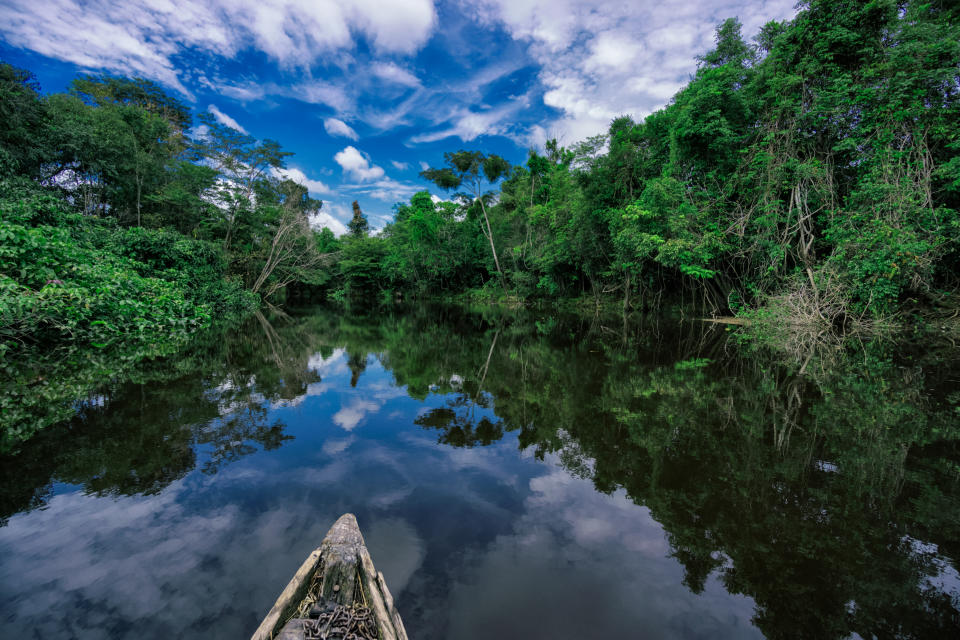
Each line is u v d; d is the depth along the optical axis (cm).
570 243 2073
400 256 3588
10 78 1432
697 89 1420
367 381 707
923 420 492
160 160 2186
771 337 1107
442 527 276
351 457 385
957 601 214
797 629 195
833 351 945
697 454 400
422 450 406
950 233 977
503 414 527
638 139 1780
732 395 610
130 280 1015
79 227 1068
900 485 337
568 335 1357
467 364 871
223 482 330
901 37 1084
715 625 198
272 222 2916
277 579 222
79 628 187
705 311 1842
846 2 1145
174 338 1074
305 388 641
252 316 1894
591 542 261
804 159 1269
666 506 305
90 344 858
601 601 212
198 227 2377
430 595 214
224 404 533
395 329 1559
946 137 1039
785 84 1229
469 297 3381
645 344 1134
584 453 403
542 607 207
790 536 268
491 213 3077
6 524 266
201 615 195
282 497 309
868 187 1024
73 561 232
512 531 272
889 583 227
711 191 1446
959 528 276
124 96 2736
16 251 727
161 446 395
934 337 1066
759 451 406
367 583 183
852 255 1006
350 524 223
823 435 447
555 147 2441
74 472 339
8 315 657
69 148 1564
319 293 4712
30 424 438
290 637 158
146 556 238
